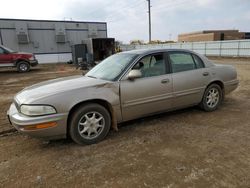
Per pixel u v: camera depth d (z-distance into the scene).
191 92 4.46
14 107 3.59
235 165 2.76
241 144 3.31
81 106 3.41
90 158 3.09
